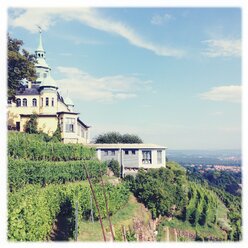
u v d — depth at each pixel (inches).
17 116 1856.5
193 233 1243.2
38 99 1889.8
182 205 1318.9
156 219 1196.5
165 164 1574.8
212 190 2057.1
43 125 1765.5
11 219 500.7
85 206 807.1
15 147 1044.5
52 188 776.9
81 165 1197.1
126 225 947.3
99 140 2161.7
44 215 613.3
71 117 1736.0
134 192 1235.2
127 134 2187.5
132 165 1549.0
